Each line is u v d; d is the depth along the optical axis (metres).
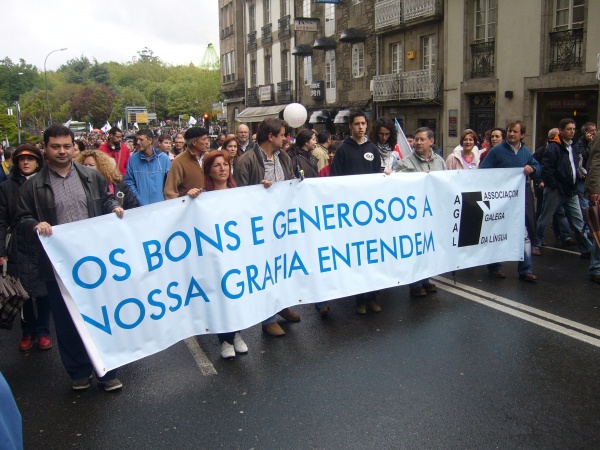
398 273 6.08
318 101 30.31
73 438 3.79
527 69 16.89
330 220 5.62
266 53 36.88
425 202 6.26
